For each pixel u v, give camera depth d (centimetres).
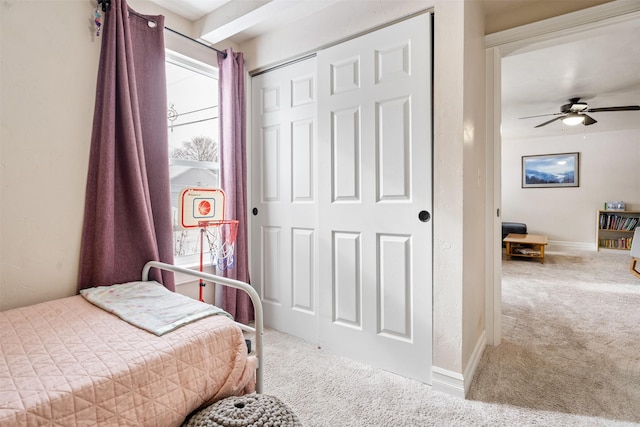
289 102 231
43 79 149
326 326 209
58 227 155
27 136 145
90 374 85
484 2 197
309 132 220
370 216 189
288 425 92
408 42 174
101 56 166
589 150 611
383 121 183
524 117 489
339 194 202
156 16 187
